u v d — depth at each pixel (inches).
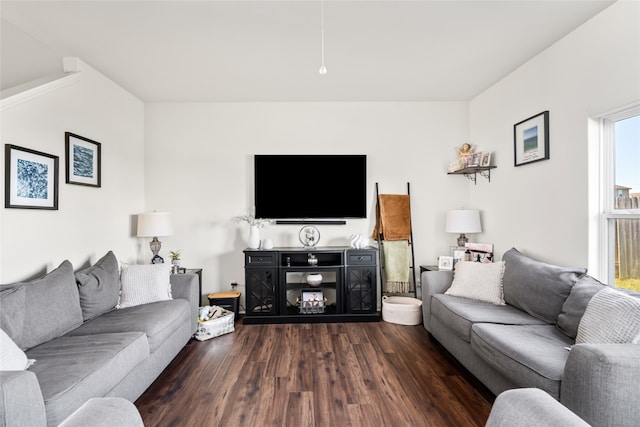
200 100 164.7
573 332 80.7
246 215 167.2
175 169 166.7
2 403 47.1
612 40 89.7
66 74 113.7
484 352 85.3
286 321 149.5
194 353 117.3
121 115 146.3
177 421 79.0
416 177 169.6
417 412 82.3
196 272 149.2
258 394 90.7
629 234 90.7
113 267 113.1
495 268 117.0
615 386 55.3
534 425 29.7
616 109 88.9
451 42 110.0
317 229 167.0
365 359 112.0
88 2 87.3
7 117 89.8
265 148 167.9
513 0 88.0
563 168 107.5
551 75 112.2
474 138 164.6
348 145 168.9
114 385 73.6
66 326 87.6
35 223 99.1
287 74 134.6
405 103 169.6
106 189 135.0
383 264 163.9
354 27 100.7
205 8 90.4
